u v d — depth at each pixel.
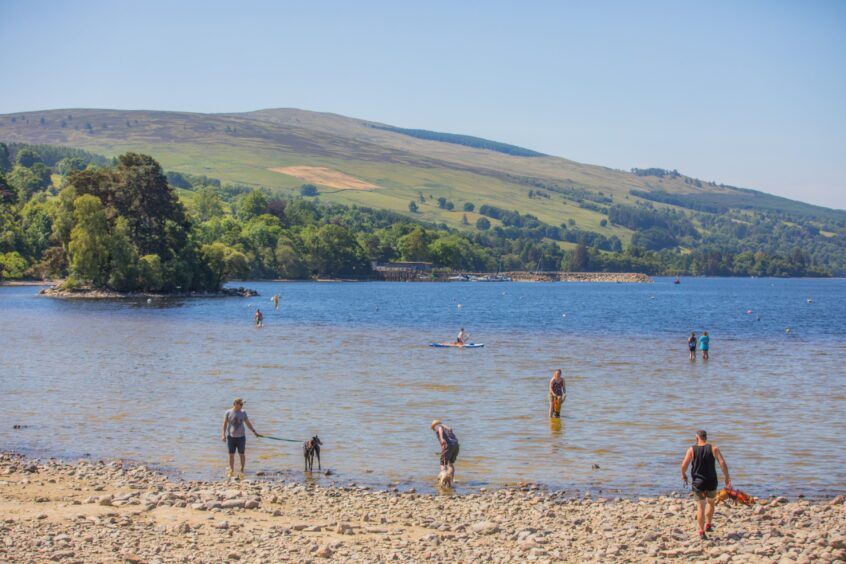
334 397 46.50
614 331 99.25
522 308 155.25
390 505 25.59
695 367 62.34
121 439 34.97
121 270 162.25
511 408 43.41
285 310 136.50
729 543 21.98
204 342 79.50
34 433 36.00
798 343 84.69
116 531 21.39
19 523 21.86
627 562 20.36
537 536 22.19
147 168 173.88
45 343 76.44
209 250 183.75
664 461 31.97
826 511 25.06
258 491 26.86
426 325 106.56
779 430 37.94
